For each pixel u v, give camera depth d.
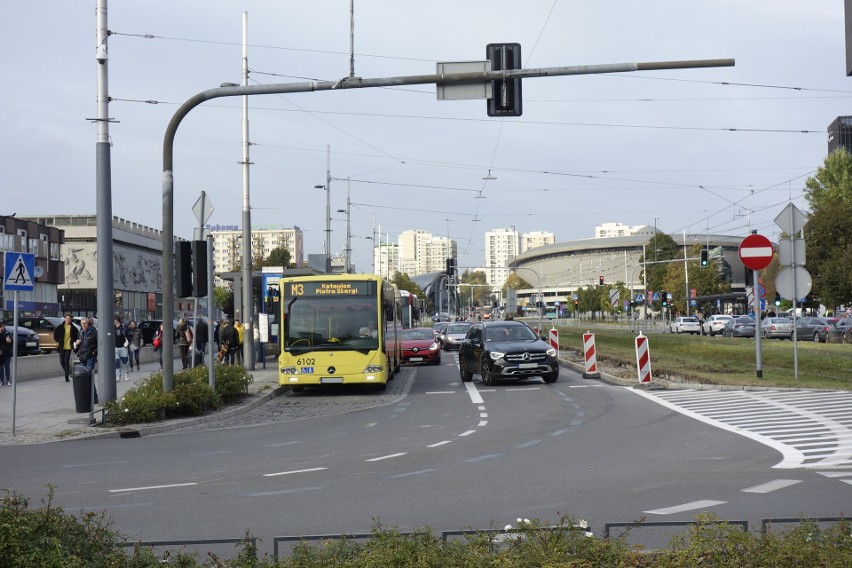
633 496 10.12
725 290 107.75
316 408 23.03
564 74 18.83
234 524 9.07
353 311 26.80
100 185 21.28
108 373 21.23
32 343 40.59
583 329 89.56
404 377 34.28
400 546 6.08
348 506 9.89
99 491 11.32
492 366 27.66
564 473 11.85
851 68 8.38
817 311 91.69
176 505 10.20
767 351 38.84
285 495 10.71
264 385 28.42
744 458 12.88
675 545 6.18
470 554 5.97
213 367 21.70
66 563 5.66
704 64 18.62
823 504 9.44
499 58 19.00
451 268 66.00
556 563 5.67
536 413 19.78
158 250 113.44
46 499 10.70
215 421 20.31
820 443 14.18
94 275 95.31
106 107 21.47
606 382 27.95
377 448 14.98
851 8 8.36
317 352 26.55
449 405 22.52
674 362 35.09
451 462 13.09
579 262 177.12
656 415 18.61
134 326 39.62
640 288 150.88
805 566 5.58
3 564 5.56
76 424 18.84
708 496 10.04
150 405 19.17
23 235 76.00
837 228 71.12
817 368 31.14
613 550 6.00
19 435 17.48
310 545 6.77
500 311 138.62
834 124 114.00
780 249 24.97
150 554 6.24
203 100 19.81
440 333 64.06
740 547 5.89
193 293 20.62
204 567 6.30
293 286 26.91
